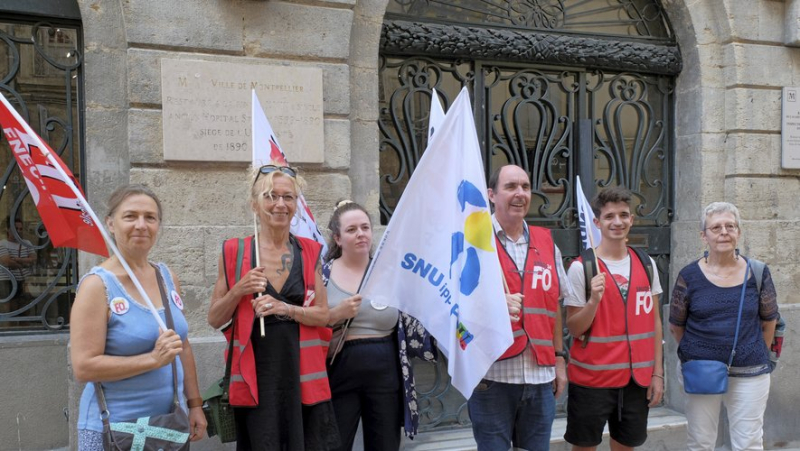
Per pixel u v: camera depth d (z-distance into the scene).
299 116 4.02
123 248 2.42
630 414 3.40
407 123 4.77
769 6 5.19
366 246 3.06
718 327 3.47
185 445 2.38
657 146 5.48
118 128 3.87
